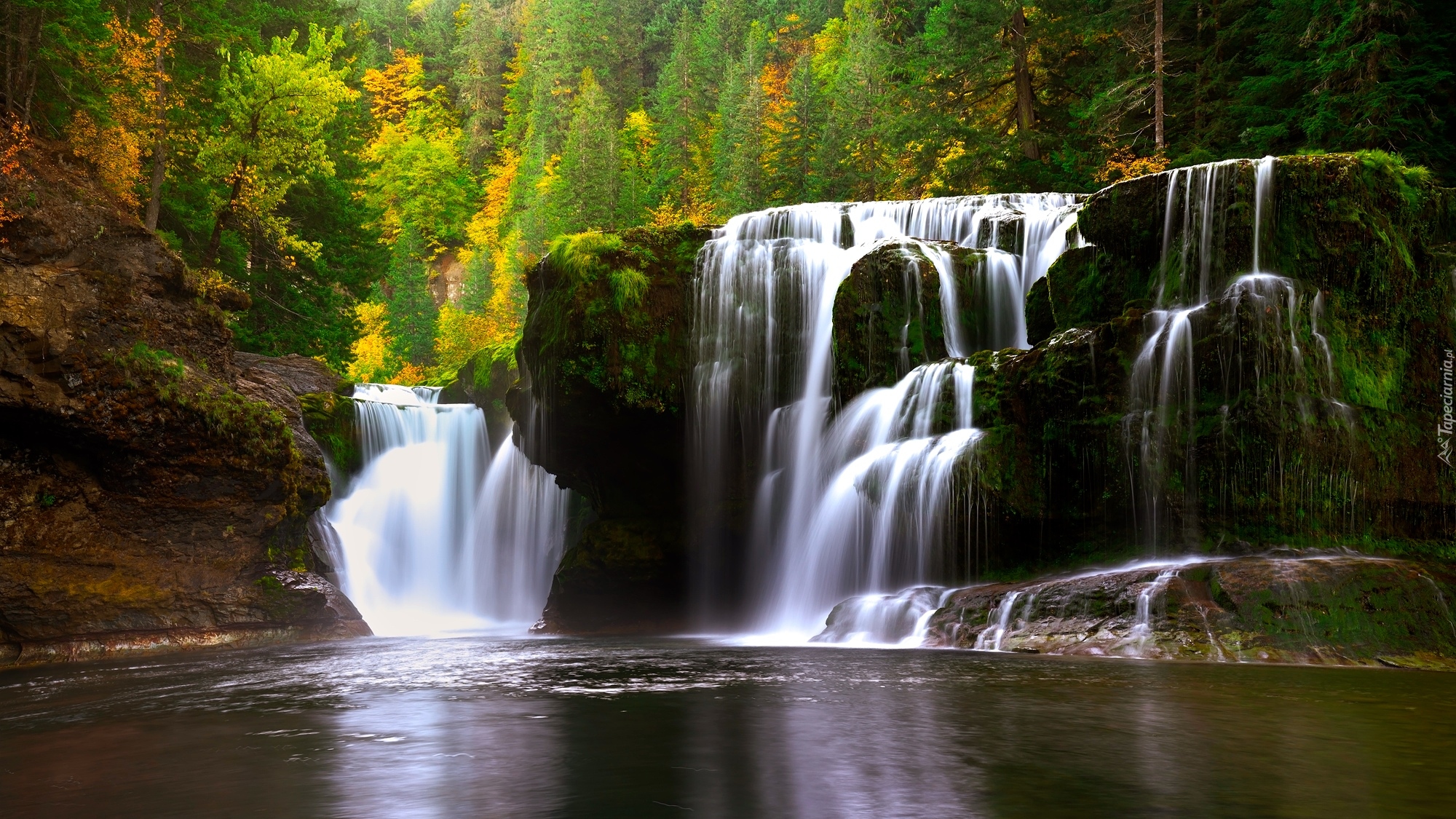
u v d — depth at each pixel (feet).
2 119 71.56
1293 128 98.48
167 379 68.64
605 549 85.81
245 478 73.10
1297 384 50.96
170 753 23.79
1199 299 56.75
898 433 65.10
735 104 259.19
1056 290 66.28
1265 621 41.81
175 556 70.95
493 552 107.55
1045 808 17.12
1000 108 144.87
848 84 199.21
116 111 85.87
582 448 85.20
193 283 76.28
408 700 33.06
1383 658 39.58
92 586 66.33
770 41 327.06
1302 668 38.09
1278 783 18.90
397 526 101.71
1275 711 27.37
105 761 22.79
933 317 69.97
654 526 86.17
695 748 23.29
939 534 59.00
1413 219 56.85
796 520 73.00
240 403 73.31
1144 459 53.31
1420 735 23.71
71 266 67.36
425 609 101.76
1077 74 130.41
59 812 17.89
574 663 46.60
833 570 66.44
